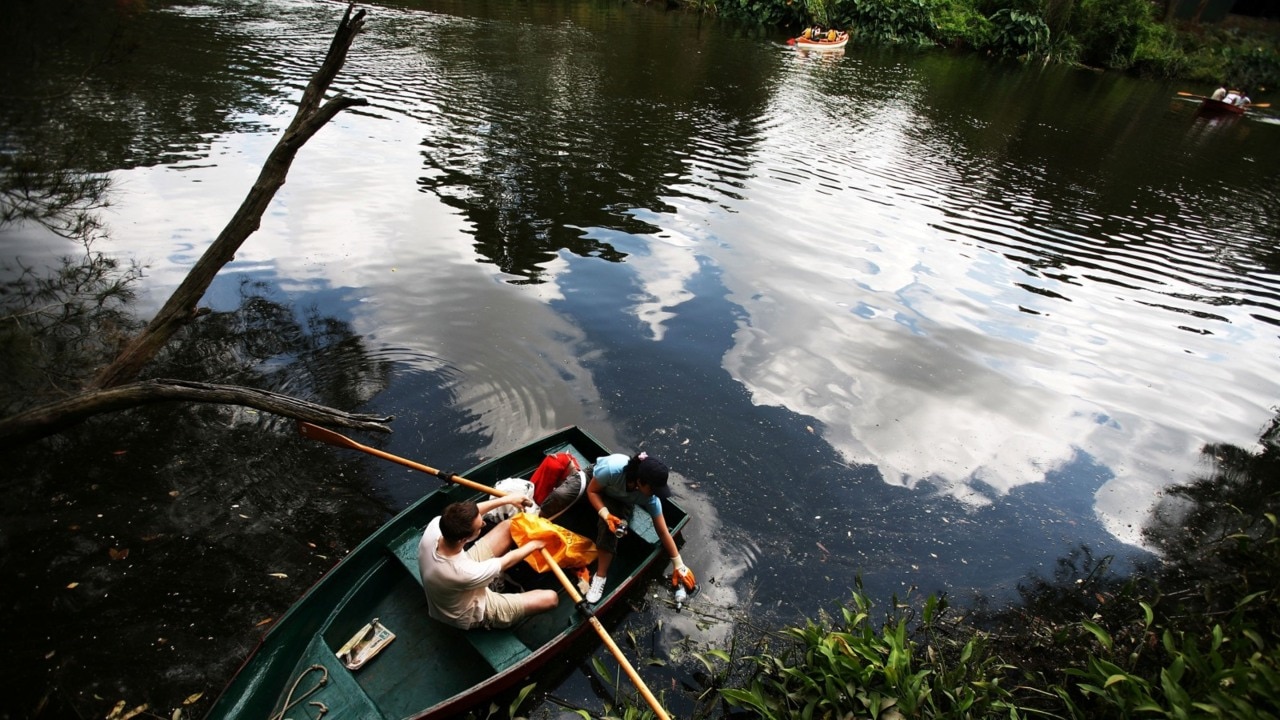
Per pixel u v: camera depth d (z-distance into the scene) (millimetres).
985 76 27031
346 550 4875
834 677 4086
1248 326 9359
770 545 5320
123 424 5680
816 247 10305
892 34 32656
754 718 4160
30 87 5328
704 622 4707
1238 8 43875
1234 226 13367
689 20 30375
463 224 9758
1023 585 5230
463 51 19766
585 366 7008
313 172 10930
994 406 7113
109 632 4195
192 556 4699
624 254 9414
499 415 6238
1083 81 29812
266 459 5531
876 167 14367
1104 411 7234
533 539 4660
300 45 18219
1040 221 12422
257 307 7344
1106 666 4082
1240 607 4609
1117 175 15836
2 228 6941
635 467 4691
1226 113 25859
